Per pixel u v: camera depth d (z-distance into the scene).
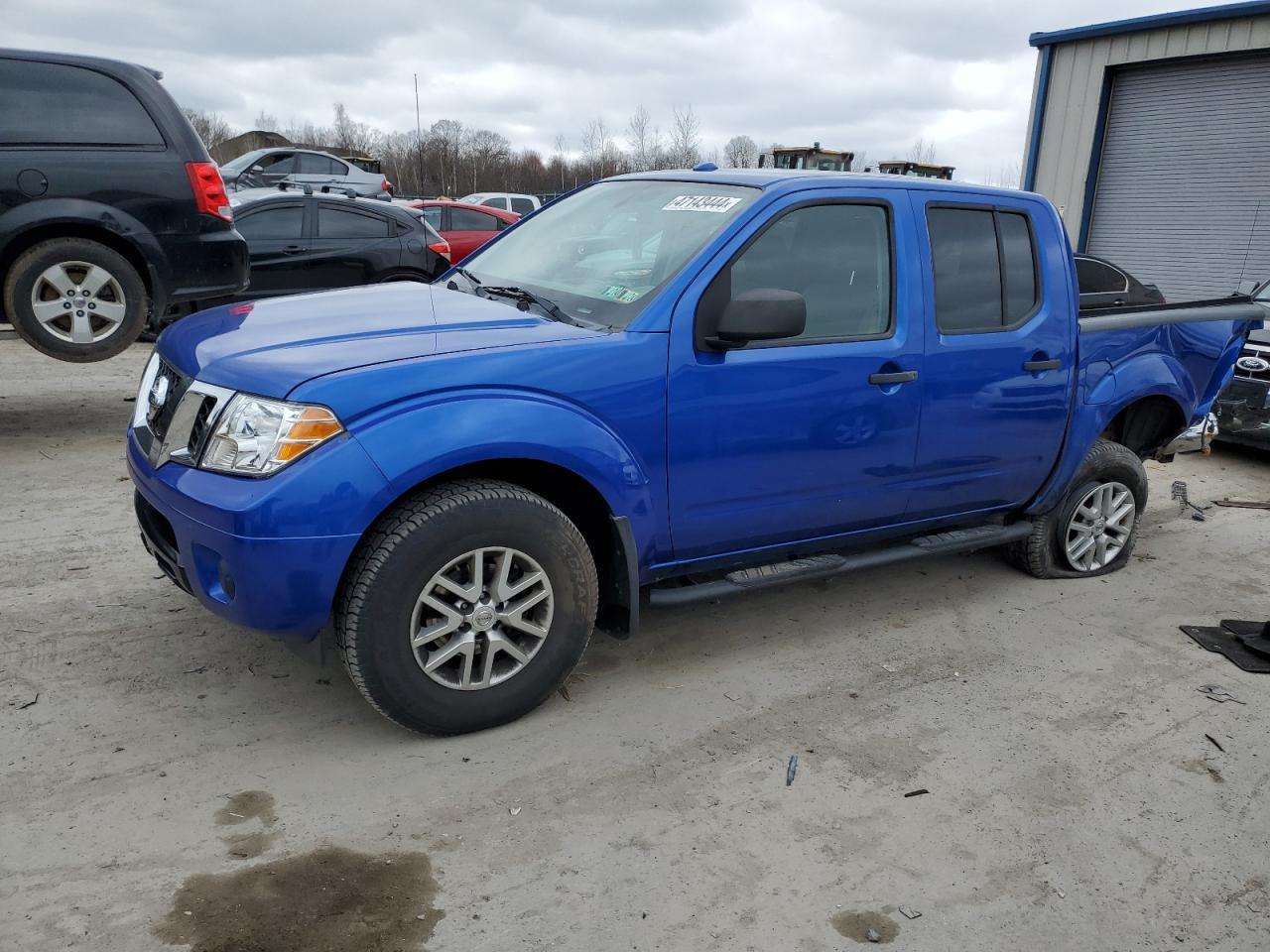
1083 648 4.09
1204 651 4.11
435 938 2.29
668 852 2.64
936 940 2.38
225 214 6.41
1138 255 15.99
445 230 15.65
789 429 3.49
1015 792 3.01
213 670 3.46
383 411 2.78
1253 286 7.73
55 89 5.79
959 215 3.99
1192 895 2.59
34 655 3.48
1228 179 14.70
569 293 3.55
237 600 2.74
